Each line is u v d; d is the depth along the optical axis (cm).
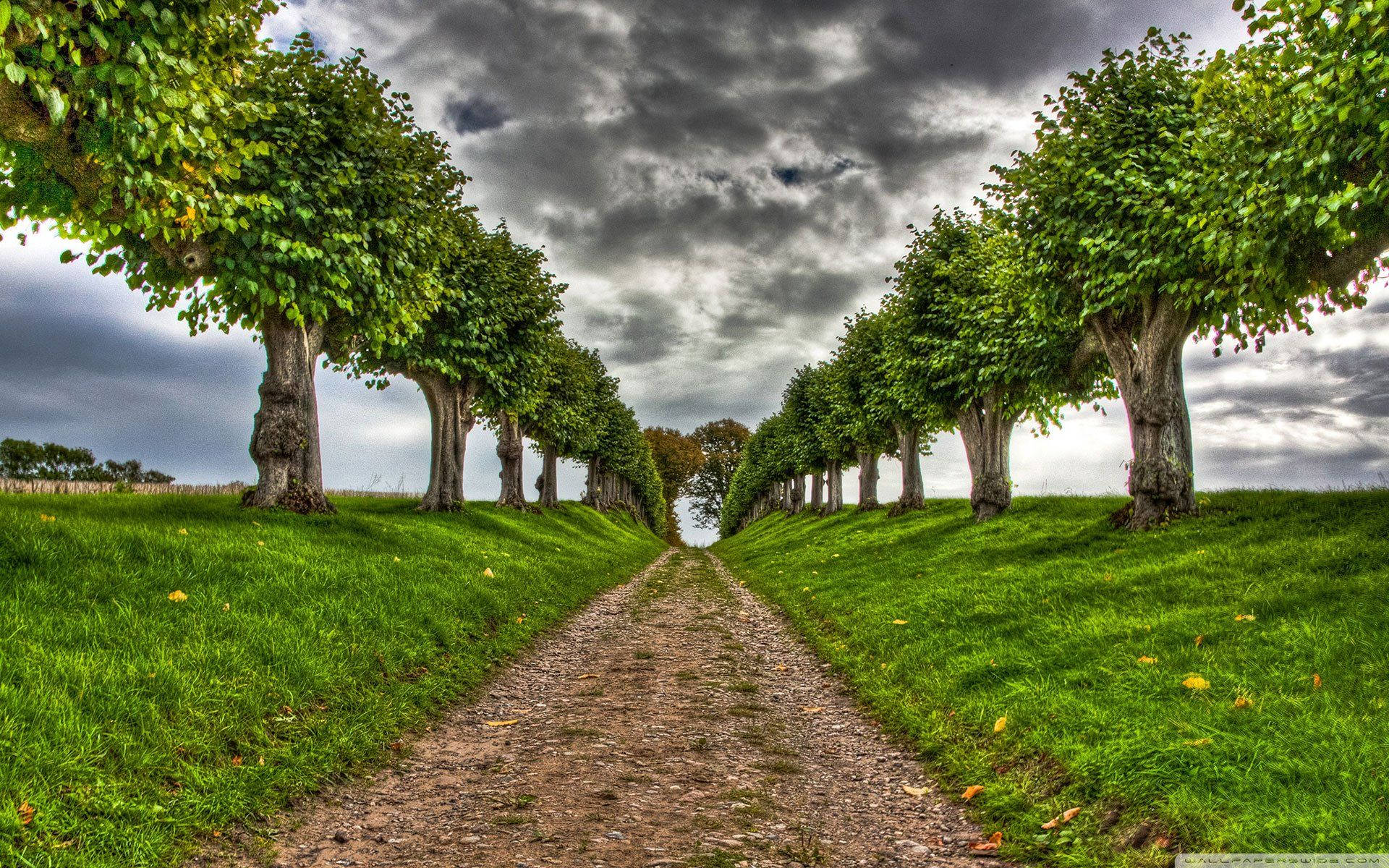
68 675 568
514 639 1146
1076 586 1122
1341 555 946
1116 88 1495
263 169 1252
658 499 9794
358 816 521
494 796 560
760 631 1374
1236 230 1128
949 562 1628
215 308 1461
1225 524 1320
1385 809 430
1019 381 2162
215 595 851
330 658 775
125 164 852
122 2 749
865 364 3130
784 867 448
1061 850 457
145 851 425
